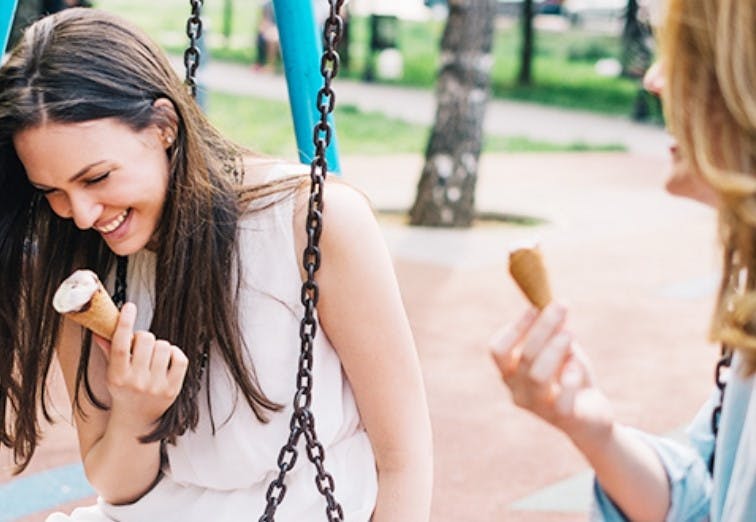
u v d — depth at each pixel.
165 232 1.60
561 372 1.43
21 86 1.48
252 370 1.66
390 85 18.67
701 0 1.05
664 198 10.48
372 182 10.71
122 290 1.76
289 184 1.65
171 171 1.57
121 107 1.50
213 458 1.70
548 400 1.39
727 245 1.10
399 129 14.25
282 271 1.64
